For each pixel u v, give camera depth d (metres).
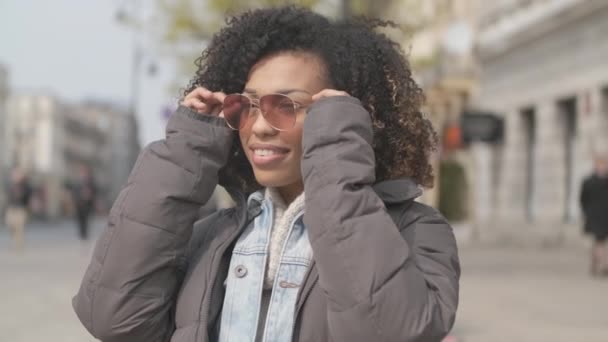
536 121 25.61
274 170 2.44
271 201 2.50
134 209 2.41
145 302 2.41
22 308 10.30
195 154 2.46
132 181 2.46
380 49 2.61
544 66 24.97
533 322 9.28
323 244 2.21
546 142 24.75
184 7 18.70
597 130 21.77
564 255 20.33
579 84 22.83
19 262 17.77
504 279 14.09
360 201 2.23
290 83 2.44
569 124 24.30
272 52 2.51
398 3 16.16
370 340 2.17
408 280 2.19
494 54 28.53
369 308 2.16
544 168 24.83
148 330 2.44
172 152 2.45
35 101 114.19
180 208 2.44
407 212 2.44
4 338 8.13
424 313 2.18
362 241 2.19
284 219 2.43
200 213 2.81
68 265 16.94
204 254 2.47
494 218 28.44
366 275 2.17
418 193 2.44
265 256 2.41
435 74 31.22
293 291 2.35
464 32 24.14
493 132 18.23
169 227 2.42
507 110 27.55
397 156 2.61
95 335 2.46
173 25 18.72
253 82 2.48
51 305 10.62
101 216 78.06
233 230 2.49
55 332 8.52
